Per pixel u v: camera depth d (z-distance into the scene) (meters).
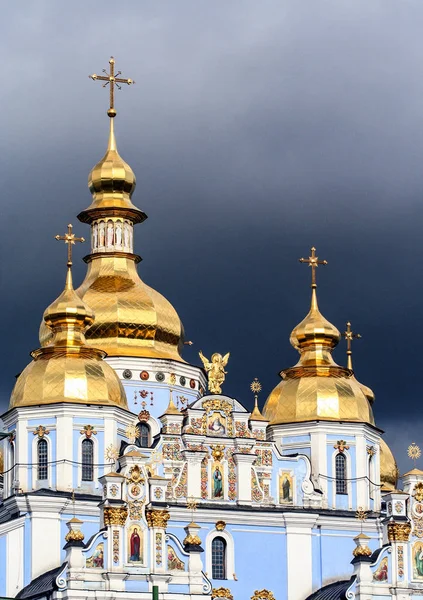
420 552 119.88
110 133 138.12
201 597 113.88
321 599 119.88
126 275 133.38
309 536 122.94
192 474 121.06
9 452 122.88
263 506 122.50
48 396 120.94
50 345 124.00
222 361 124.38
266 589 121.12
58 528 118.12
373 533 124.75
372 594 117.75
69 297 124.75
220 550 120.88
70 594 110.94
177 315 133.62
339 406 128.00
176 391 130.88
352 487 126.50
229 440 122.44
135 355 129.75
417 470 121.25
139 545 113.69
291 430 127.88
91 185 136.25
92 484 120.12
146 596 112.81
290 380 130.38
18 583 117.44
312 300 132.88
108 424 121.19
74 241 126.81
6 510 121.06
